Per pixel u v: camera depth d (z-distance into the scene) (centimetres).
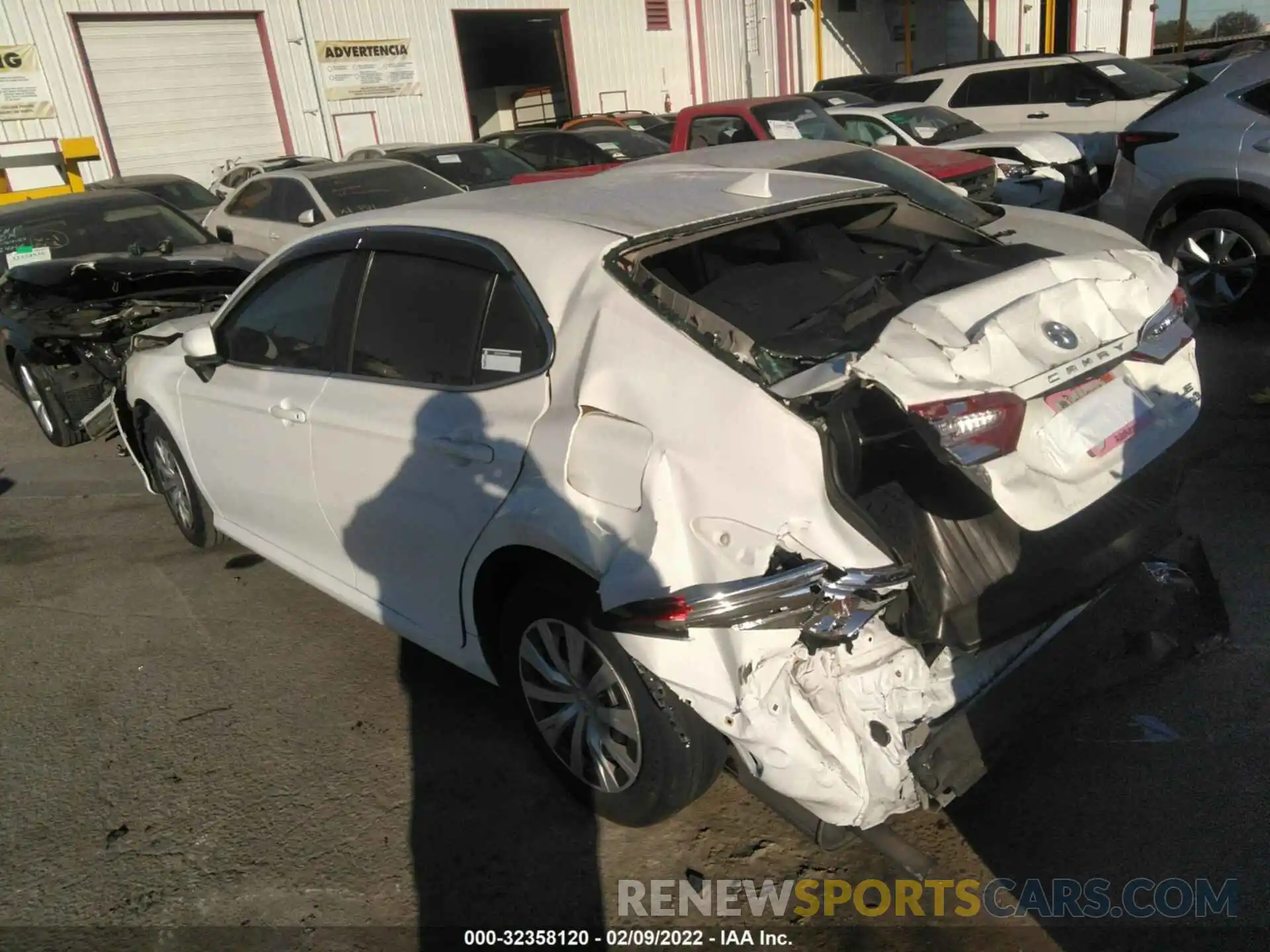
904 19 2925
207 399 428
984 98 1234
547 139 1445
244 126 2030
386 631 429
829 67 2845
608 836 299
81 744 365
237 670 407
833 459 236
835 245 382
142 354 502
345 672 399
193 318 531
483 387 306
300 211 978
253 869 297
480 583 309
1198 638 327
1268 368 610
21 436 786
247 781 337
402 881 288
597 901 276
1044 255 355
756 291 322
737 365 252
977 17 3177
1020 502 244
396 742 352
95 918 282
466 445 303
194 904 285
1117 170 739
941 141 1059
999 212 575
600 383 270
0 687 408
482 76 2806
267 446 392
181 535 551
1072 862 272
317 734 360
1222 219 680
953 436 231
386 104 2188
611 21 2533
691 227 308
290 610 454
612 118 2052
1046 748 314
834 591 230
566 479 273
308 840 307
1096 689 291
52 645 439
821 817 248
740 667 238
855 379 239
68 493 638
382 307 347
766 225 373
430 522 320
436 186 1041
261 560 509
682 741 266
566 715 298
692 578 244
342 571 384
